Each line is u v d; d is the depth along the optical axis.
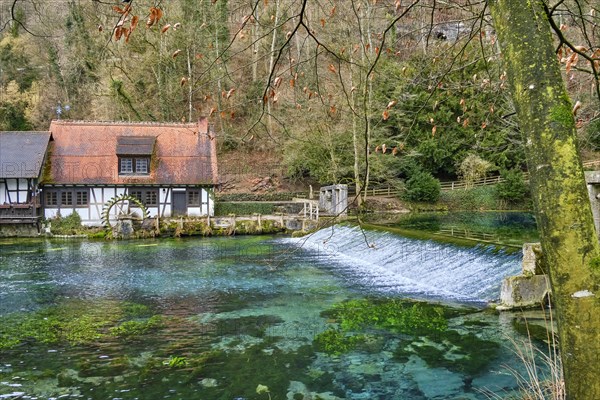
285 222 26.61
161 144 30.03
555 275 1.79
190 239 24.31
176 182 28.44
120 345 8.49
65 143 28.95
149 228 25.03
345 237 21.27
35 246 22.06
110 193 27.80
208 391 6.62
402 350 8.05
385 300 11.51
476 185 37.72
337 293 12.38
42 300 11.91
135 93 34.72
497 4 1.99
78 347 8.40
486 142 20.58
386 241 18.28
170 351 8.18
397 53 5.52
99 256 19.05
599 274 1.72
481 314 9.92
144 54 26.78
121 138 29.22
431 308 10.60
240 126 26.42
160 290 12.95
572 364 1.75
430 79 5.18
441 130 35.81
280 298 11.91
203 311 10.77
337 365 7.49
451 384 6.70
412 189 35.16
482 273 12.36
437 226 23.56
